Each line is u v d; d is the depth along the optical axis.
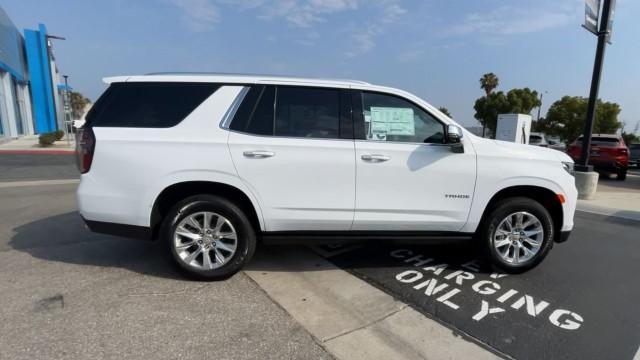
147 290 3.19
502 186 3.58
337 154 3.35
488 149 3.59
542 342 2.66
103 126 3.26
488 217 3.65
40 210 5.80
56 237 4.47
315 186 3.36
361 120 3.46
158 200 3.30
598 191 10.01
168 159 3.21
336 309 3.01
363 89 3.51
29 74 30.20
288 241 3.49
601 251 4.64
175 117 3.29
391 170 3.42
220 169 3.25
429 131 3.55
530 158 3.63
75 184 8.55
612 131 36.72
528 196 3.86
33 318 2.69
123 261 3.79
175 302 3.01
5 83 23.45
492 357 2.47
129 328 2.62
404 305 3.12
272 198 3.35
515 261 3.74
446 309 3.08
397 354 2.46
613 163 12.89
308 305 3.05
